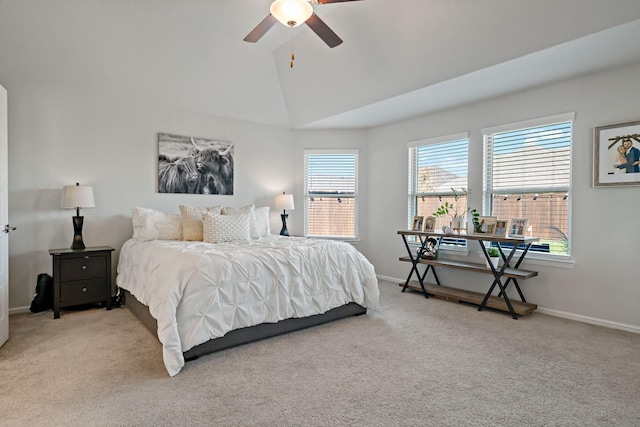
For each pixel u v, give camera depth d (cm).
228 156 505
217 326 255
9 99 356
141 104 434
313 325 321
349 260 348
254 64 444
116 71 393
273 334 293
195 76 430
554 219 363
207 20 355
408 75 366
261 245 341
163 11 338
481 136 418
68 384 216
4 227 277
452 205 452
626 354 263
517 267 376
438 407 193
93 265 365
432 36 319
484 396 204
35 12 320
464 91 381
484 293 417
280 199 523
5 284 280
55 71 371
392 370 237
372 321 338
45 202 376
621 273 318
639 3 228
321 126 548
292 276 304
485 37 296
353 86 419
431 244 451
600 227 330
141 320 330
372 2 318
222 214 418
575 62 306
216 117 495
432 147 477
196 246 329
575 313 345
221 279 262
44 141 375
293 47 412
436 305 393
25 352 262
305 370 236
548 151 366
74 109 392
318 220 573
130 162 427
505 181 401
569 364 246
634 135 308
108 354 260
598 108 329
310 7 247
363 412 188
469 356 259
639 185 306
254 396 204
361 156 561
